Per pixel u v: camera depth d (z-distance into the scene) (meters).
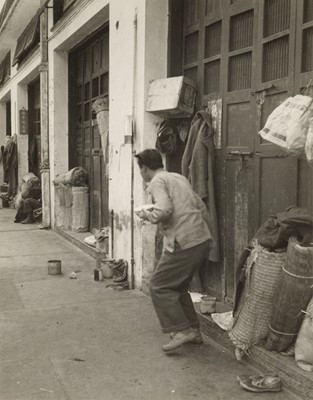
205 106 5.53
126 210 6.53
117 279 6.46
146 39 5.94
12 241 9.63
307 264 3.62
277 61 4.52
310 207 4.08
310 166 3.78
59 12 10.06
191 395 3.59
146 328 4.91
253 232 4.81
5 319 5.18
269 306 3.96
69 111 10.64
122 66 6.59
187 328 4.23
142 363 4.12
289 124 3.71
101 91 9.01
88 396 3.57
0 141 19.77
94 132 9.42
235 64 5.09
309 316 3.62
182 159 5.45
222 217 5.29
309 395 3.48
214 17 5.39
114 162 6.93
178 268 4.18
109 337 4.68
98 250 7.93
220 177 5.30
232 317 4.50
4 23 13.32
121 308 5.52
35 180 12.57
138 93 6.13
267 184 4.61
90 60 9.57
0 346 4.46
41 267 7.47
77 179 9.84
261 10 4.68
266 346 3.95
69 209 10.23
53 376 3.88
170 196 4.16
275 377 3.70
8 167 15.70
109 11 7.17
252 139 4.80
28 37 12.66
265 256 3.96
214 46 5.45
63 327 4.94
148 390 3.66
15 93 15.62
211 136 5.28
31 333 4.78
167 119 5.94
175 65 6.00
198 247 4.18
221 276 5.33
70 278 6.82
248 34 4.92
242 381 3.71
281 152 4.41
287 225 3.76
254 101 4.77
